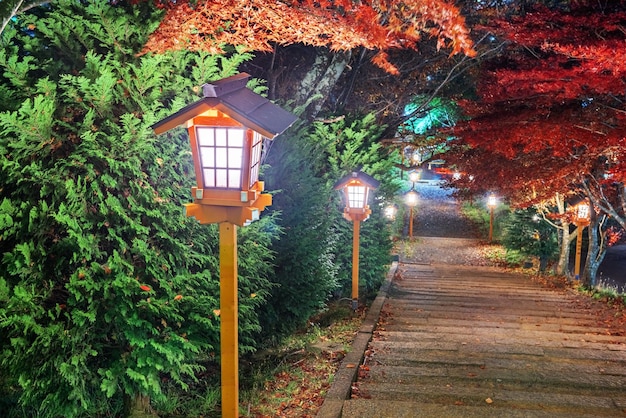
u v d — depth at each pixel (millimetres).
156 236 4789
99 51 4891
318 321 8922
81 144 4273
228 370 3836
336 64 10422
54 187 4211
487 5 13070
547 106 9516
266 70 11094
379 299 10656
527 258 20250
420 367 6535
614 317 9852
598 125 8859
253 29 5977
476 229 28531
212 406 5277
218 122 3496
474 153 11797
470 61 14578
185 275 4773
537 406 5266
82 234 4254
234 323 3797
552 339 7891
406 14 5211
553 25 9047
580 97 8867
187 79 4973
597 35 8250
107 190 4402
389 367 6496
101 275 4344
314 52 11188
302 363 6629
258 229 5527
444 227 29125
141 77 4543
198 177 3627
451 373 6277
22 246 3941
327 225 8195
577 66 8367
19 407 4793
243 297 5430
